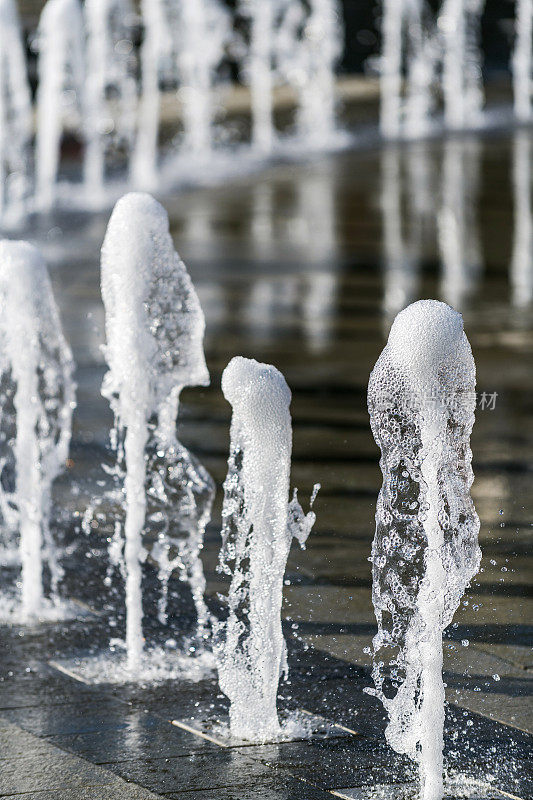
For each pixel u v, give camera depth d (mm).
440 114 64938
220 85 70000
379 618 8336
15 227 34969
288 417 9078
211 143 53031
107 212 37531
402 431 8133
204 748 8641
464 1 66375
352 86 75688
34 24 59594
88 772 8250
